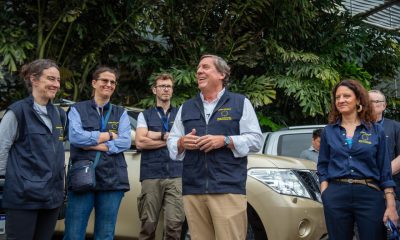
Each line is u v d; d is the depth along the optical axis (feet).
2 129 11.37
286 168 15.78
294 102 34.99
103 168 13.74
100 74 14.25
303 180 15.80
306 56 32.24
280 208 14.89
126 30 31.07
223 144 11.09
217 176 11.26
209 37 34.30
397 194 14.35
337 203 11.94
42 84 11.72
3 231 13.65
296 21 33.96
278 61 33.58
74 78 30.09
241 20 33.27
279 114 35.50
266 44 33.19
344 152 12.02
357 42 37.50
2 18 28.78
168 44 33.50
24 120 11.50
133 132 17.31
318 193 15.93
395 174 14.20
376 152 11.96
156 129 16.21
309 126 22.20
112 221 13.96
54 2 27.89
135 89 33.40
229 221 11.15
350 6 41.96
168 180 15.76
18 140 11.55
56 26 28.73
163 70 31.17
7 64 26.96
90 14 30.14
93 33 30.40
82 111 14.05
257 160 15.94
